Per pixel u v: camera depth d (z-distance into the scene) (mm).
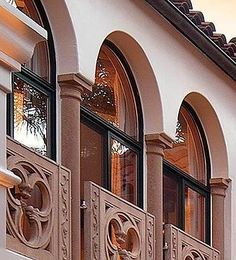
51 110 11312
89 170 12195
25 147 9766
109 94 12883
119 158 12859
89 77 11633
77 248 10953
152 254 12555
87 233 11148
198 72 14672
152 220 12641
